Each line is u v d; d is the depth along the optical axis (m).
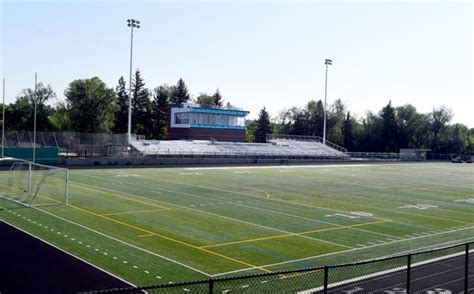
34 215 20.92
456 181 46.25
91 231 18.23
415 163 83.19
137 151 59.28
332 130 114.81
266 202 27.62
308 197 30.44
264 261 14.96
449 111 115.69
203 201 27.11
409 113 114.38
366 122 118.00
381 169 61.50
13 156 49.06
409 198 31.95
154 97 101.50
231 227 20.08
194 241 17.30
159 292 11.53
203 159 59.53
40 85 93.75
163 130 98.31
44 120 84.62
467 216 25.19
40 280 12.31
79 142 56.56
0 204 23.48
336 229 20.48
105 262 14.13
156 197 27.88
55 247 15.61
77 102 85.12
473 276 13.08
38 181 33.31
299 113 119.19
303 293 11.44
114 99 87.50
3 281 12.15
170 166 52.78
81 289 11.73
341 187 37.06
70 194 27.75
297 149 80.50
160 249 15.96
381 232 20.23
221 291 11.59
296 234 19.19
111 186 32.31
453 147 113.94
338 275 12.99
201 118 76.31
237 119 79.44
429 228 21.56
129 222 20.25
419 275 13.06
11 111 82.44
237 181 38.78
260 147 76.88
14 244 15.78
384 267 13.87
